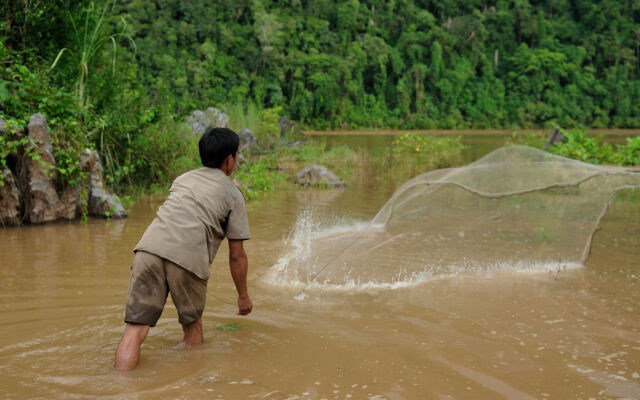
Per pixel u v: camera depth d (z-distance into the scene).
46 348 2.87
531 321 3.44
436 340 3.09
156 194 9.07
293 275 4.53
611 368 2.74
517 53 77.19
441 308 3.70
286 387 2.44
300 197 9.37
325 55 67.50
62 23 8.80
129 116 9.19
